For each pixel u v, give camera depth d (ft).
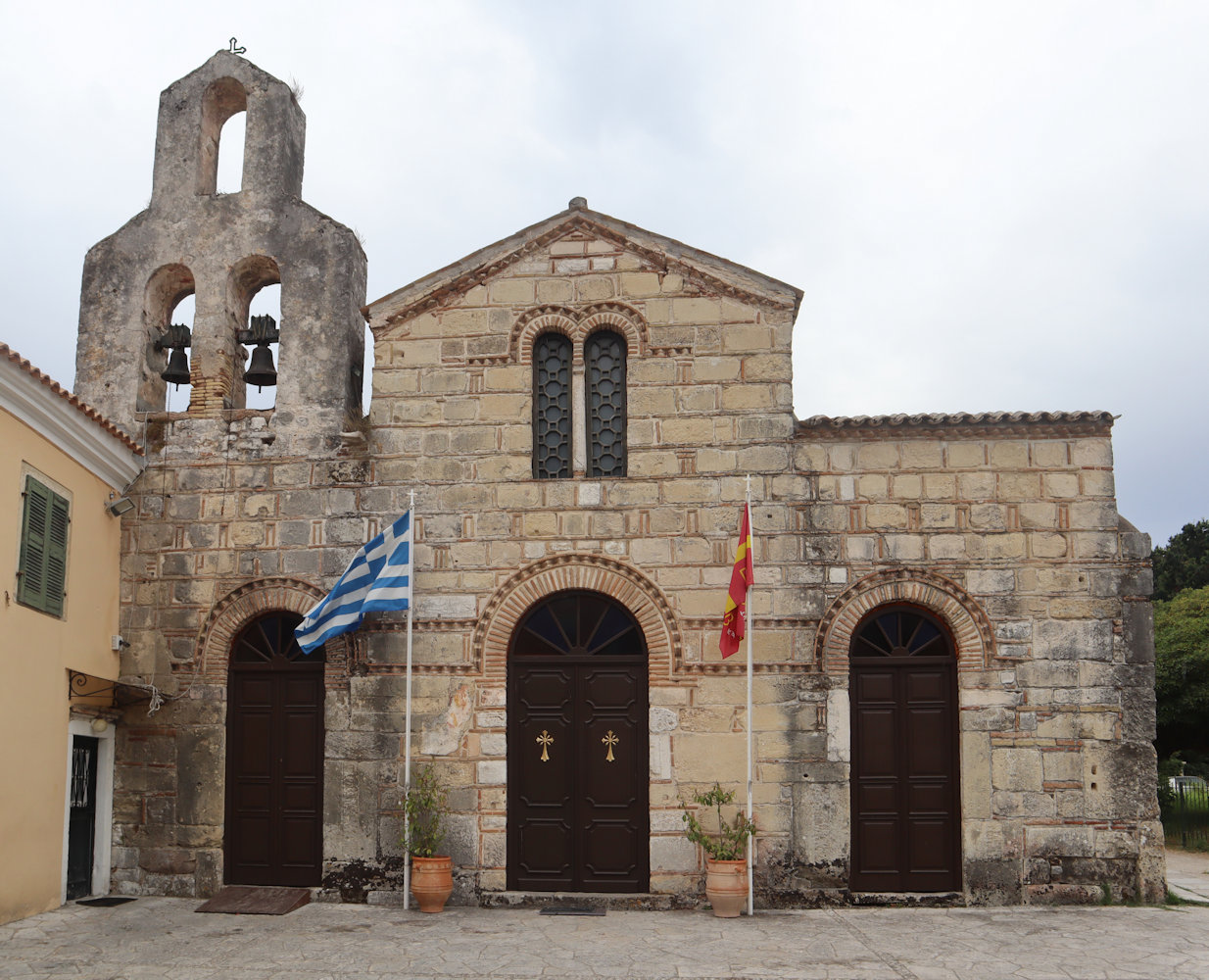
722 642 51.01
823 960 40.22
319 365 57.06
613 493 53.88
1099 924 46.06
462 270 56.29
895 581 52.47
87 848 52.60
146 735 54.54
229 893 51.49
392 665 53.42
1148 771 50.72
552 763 52.49
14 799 45.52
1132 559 52.19
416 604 53.72
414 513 54.60
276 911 48.93
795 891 50.21
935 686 52.31
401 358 56.08
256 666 54.95
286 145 60.49
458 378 55.62
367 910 49.73
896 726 52.01
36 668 47.55
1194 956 40.73
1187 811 97.25
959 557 52.39
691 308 55.16
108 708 53.52
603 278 55.77
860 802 51.52
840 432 53.47
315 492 55.62
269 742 54.24
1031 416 52.54
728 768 51.26
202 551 55.77
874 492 53.11
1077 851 50.26
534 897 50.75
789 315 54.85
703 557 52.95
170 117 61.16
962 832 50.70
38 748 47.62
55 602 49.42
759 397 54.13
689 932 45.09
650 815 51.24
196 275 59.06
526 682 53.26
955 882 50.80
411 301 56.34
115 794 54.19
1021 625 51.78
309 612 54.24
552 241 56.44
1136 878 50.14
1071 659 51.49
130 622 55.52
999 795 50.65
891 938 43.80
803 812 50.80
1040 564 52.24
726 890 48.01
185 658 54.85
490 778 52.06
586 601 53.88
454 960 40.32
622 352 56.03
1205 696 96.02
